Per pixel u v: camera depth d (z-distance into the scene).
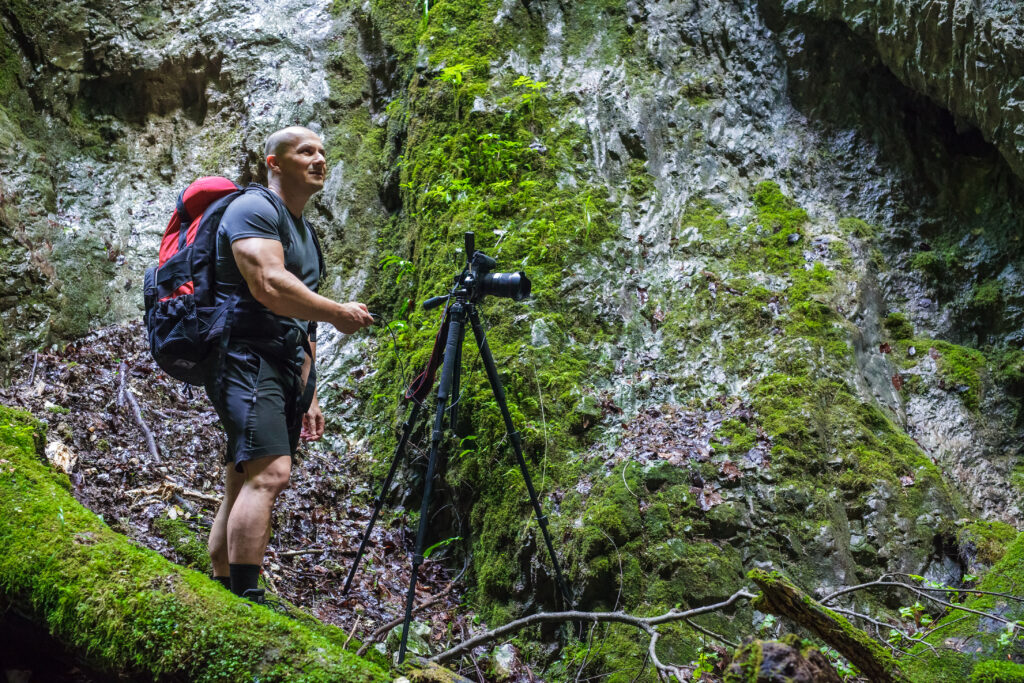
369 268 6.24
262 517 3.05
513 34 6.48
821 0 6.33
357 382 5.70
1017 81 5.23
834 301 5.33
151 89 6.70
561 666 3.98
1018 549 4.07
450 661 4.04
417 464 5.05
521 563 4.34
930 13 5.53
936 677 3.55
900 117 6.27
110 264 5.95
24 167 5.88
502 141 5.86
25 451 3.47
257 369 3.10
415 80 6.50
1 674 2.99
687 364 5.17
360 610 4.14
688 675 3.48
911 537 4.34
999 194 5.89
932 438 5.17
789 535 4.25
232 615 2.80
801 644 2.43
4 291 5.19
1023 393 5.41
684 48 6.57
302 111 6.70
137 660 2.71
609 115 6.15
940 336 5.66
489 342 5.09
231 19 6.95
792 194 6.10
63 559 2.95
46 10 6.47
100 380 5.17
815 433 4.63
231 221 3.11
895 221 6.01
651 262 5.64
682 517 4.27
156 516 4.02
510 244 5.45
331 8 7.11
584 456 4.63
